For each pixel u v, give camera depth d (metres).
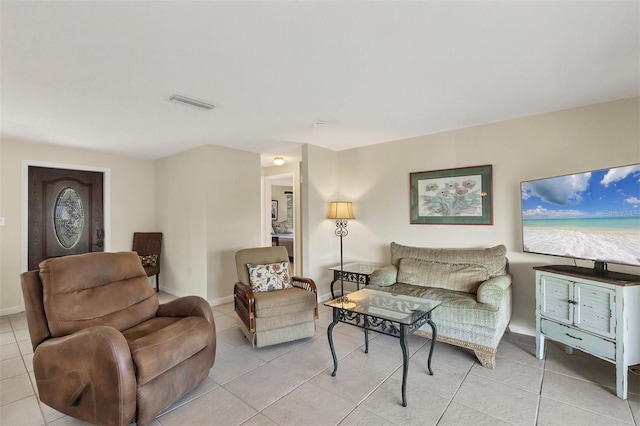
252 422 1.86
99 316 2.17
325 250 4.42
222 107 2.71
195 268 4.32
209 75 2.09
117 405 1.67
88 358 1.73
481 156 3.33
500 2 1.39
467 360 2.60
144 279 2.62
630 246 2.08
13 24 1.49
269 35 1.63
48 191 4.24
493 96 2.53
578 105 2.75
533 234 2.82
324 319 3.66
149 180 5.22
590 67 2.04
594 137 2.71
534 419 1.85
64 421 1.90
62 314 2.01
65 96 2.41
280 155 5.00
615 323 2.08
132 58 1.84
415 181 3.83
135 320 2.35
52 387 1.84
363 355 2.71
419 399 2.06
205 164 4.15
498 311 2.50
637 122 2.53
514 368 2.45
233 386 2.24
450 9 1.44
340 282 4.60
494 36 1.67
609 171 2.22
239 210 4.51
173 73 2.05
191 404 2.03
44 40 1.64
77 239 4.49
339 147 4.41
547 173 2.95
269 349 2.86
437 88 2.36
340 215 4.14
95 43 1.68
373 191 4.23
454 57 1.90
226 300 4.34
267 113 2.88
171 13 1.43
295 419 1.88
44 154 4.14
